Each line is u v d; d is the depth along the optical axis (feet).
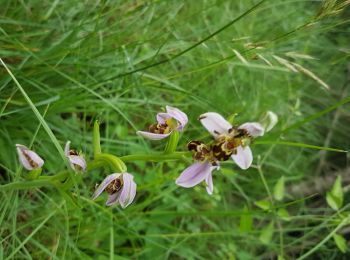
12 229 0.72
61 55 0.78
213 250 1.06
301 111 1.29
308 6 1.32
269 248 1.11
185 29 1.06
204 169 0.45
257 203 0.92
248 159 0.44
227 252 0.99
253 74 1.21
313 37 1.24
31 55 0.75
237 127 0.44
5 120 0.79
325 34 1.27
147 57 0.87
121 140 0.96
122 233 0.91
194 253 0.95
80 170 0.47
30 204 0.80
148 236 0.87
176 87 0.82
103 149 0.91
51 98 0.73
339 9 0.68
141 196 1.01
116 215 0.89
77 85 0.80
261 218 1.09
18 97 0.79
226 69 1.15
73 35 0.77
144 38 0.89
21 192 0.79
